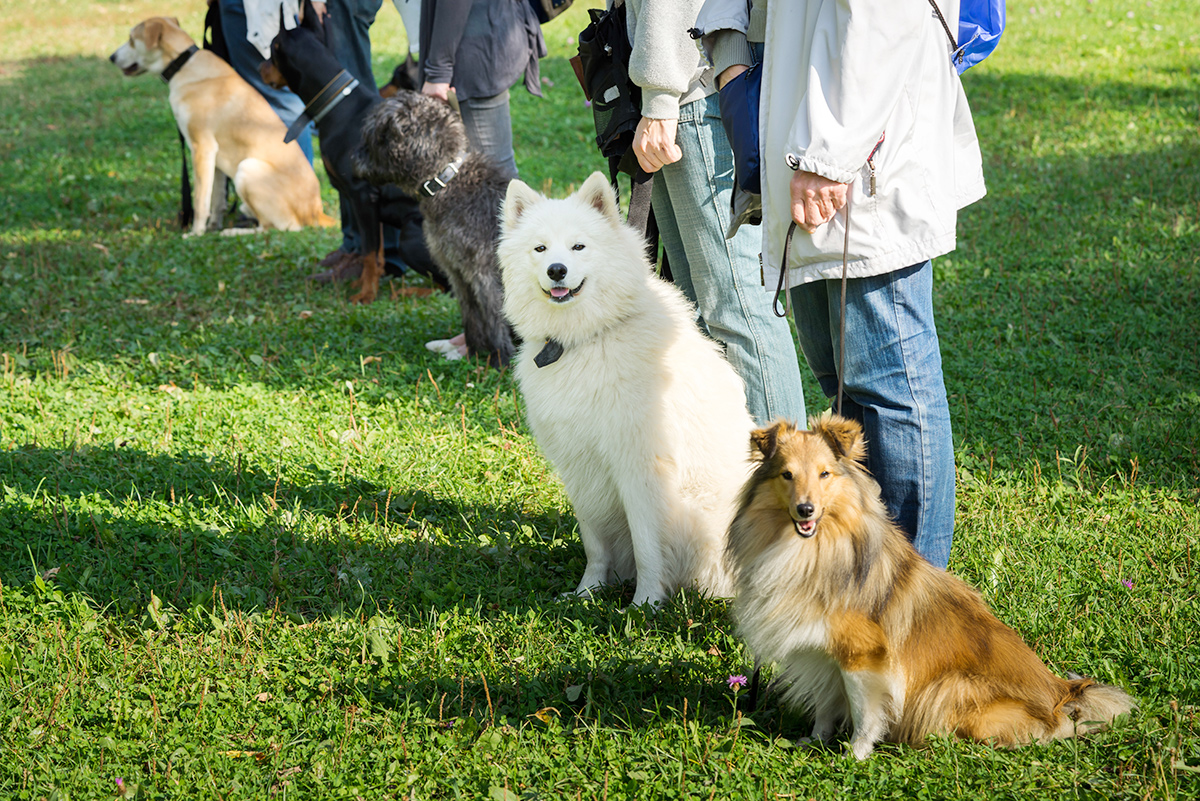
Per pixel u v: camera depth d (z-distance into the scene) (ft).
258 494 13.93
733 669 9.93
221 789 8.25
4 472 14.05
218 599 11.21
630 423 11.09
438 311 22.93
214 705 9.41
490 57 19.80
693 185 11.52
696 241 11.83
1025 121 38.32
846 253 8.71
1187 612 10.42
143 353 19.58
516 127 41.78
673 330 11.46
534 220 11.43
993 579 11.14
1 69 61.52
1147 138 33.96
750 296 11.97
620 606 11.60
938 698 8.41
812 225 8.71
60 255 26.53
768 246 9.32
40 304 22.58
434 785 8.30
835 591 8.19
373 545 12.56
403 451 15.47
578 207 11.48
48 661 9.95
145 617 10.74
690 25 10.60
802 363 19.40
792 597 8.34
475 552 12.45
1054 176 30.37
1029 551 11.98
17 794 8.10
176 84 29.84
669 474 11.23
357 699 9.52
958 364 18.22
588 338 11.21
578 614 11.03
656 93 10.83
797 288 9.97
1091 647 9.97
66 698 9.38
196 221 30.45
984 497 13.55
